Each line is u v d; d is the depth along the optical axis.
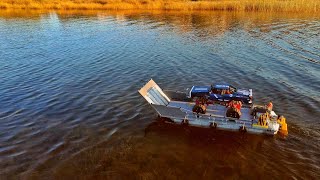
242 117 21.05
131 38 47.66
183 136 20.20
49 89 27.73
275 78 29.95
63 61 36.22
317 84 28.16
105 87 28.20
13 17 69.50
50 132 20.64
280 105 24.23
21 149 18.78
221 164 17.27
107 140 19.70
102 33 51.78
